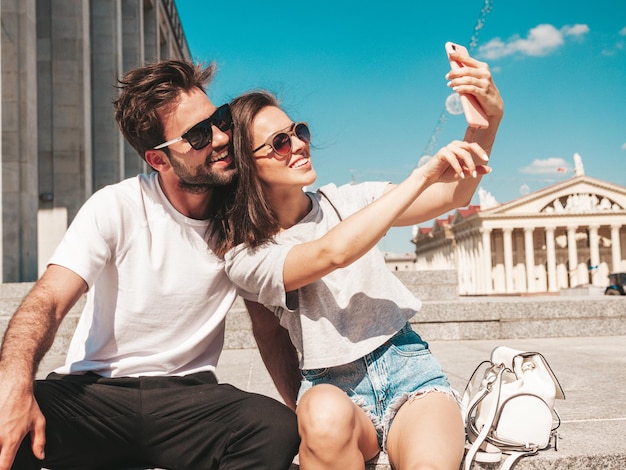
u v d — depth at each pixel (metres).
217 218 2.33
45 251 16.52
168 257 2.27
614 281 44.31
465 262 93.38
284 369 2.65
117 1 20.70
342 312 2.26
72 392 2.15
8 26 13.39
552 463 2.25
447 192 2.36
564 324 7.98
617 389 3.96
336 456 1.87
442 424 1.93
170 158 2.21
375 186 2.54
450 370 5.02
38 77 16.95
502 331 7.91
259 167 2.27
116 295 2.26
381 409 2.20
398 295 2.35
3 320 7.29
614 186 84.62
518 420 2.20
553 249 83.19
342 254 1.99
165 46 33.41
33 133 13.73
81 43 17.14
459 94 2.12
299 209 2.40
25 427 1.82
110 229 2.19
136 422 2.17
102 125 20.14
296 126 2.23
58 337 7.18
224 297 2.41
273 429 2.04
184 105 2.18
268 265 2.15
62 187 16.78
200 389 2.21
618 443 2.45
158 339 2.29
